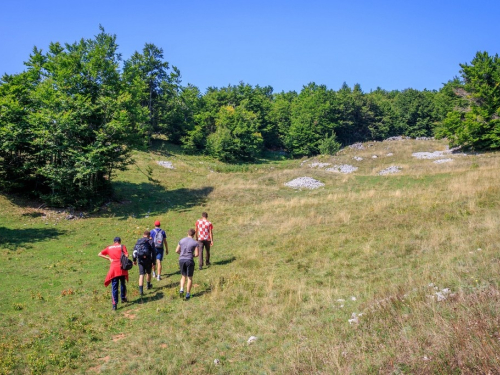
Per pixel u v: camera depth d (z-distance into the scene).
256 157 70.56
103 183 26.31
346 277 10.59
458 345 4.94
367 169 40.38
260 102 82.56
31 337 8.30
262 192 29.81
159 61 58.56
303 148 73.12
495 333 5.07
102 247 17.45
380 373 4.93
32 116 23.12
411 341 5.44
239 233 18.42
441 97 78.25
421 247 12.10
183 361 6.75
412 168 35.75
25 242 17.83
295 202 24.34
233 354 6.89
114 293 9.77
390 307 7.20
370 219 17.45
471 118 41.97
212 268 12.93
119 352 7.48
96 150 23.33
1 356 7.29
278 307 8.80
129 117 25.33
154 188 31.80
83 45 26.36
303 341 6.78
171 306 9.61
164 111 60.25
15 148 24.19
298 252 13.65
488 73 42.22
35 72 27.20
